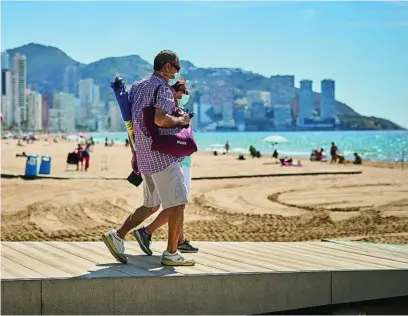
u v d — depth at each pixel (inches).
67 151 2800.2
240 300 228.7
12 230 532.7
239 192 874.8
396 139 5846.5
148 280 219.5
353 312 237.6
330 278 239.9
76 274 219.9
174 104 233.5
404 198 797.9
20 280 209.0
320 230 545.3
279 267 242.4
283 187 951.0
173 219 235.5
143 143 233.6
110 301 216.1
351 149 3622.0
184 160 268.7
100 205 707.4
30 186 889.5
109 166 1451.8
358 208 703.1
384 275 247.6
